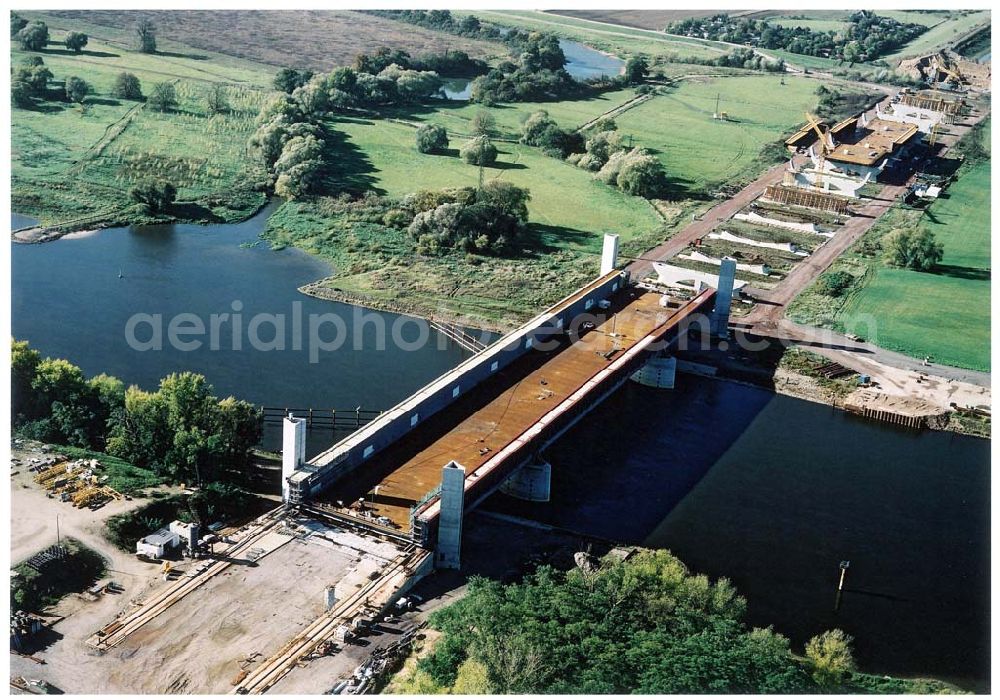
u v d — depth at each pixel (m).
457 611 152.50
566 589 158.50
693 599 161.75
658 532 189.88
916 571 184.38
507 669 141.75
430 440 188.88
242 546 164.88
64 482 177.12
